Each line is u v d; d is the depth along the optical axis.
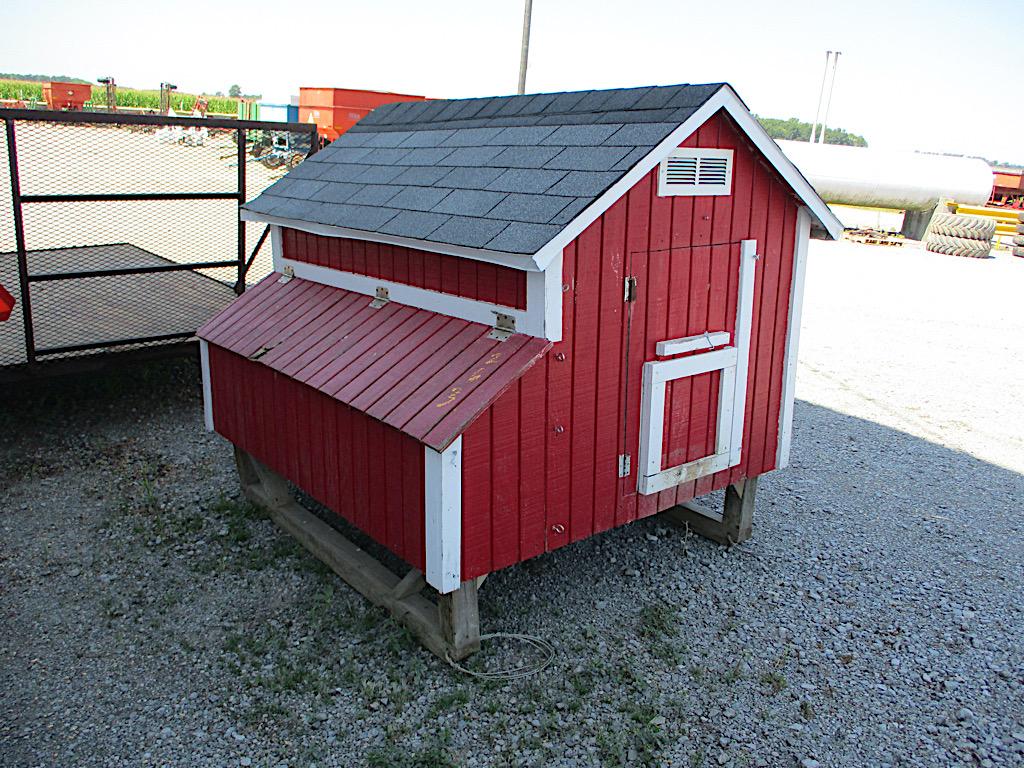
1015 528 6.28
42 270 9.66
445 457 3.79
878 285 17.08
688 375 4.73
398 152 5.63
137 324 7.80
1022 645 4.73
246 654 4.39
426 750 3.74
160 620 4.68
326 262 5.49
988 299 15.93
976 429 8.56
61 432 7.17
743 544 5.82
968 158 26.84
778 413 5.50
